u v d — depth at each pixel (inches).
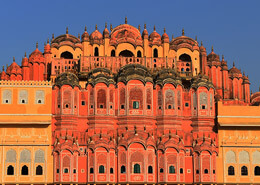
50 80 3270.2
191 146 3144.7
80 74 3321.9
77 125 3137.3
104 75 3184.1
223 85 3686.0
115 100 3171.8
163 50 3558.1
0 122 3046.3
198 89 3211.1
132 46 3535.9
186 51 3572.8
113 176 3051.2
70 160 3038.9
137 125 3139.8
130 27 3695.9
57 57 3521.2
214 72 3666.3
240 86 3786.9
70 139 3068.4
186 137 3166.8
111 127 3147.1
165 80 3191.4
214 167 3115.2
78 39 3636.8
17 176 3038.9
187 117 3196.4
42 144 3065.9
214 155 3125.0
